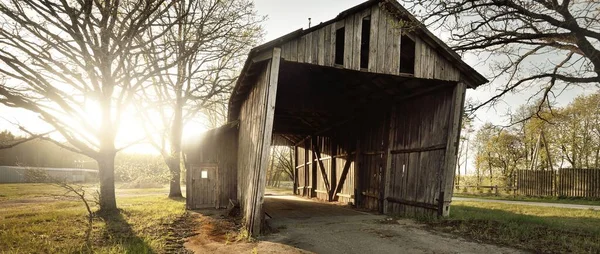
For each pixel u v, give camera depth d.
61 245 6.63
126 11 12.60
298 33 8.02
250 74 9.71
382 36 8.96
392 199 11.45
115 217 10.08
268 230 8.25
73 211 11.19
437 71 9.27
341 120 15.26
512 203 15.95
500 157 32.19
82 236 7.53
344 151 15.28
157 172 12.08
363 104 13.39
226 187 13.68
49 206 13.55
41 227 8.44
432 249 6.53
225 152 13.91
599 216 10.54
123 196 19.17
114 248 6.26
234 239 7.63
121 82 11.06
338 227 8.76
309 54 8.26
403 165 11.13
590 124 27.39
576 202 16.58
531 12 7.72
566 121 27.77
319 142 18.72
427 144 10.14
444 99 9.74
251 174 9.17
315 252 6.43
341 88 12.71
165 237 7.56
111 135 11.24
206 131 13.64
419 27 8.66
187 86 17.48
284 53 8.04
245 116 11.90
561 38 8.17
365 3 8.70
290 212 11.84
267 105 7.96
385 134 12.16
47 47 10.29
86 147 10.90
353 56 8.63
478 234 7.60
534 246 6.49
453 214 10.20
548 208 13.20
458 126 9.32
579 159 28.66
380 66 8.81
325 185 17.34
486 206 14.09
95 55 10.41
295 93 13.17
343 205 14.36
